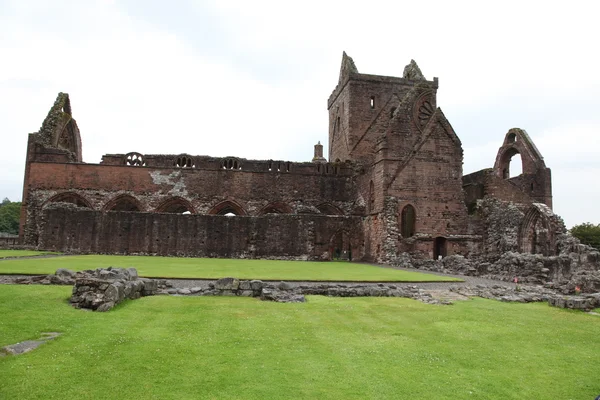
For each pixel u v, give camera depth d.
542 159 48.25
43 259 28.06
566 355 10.39
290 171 52.16
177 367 8.50
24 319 11.11
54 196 49.00
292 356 9.41
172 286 17.39
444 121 41.28
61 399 6.95
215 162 51.34
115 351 9.20
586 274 24.92
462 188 41.62
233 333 10.97
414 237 39.28
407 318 13.52
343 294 17.25
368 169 44.28
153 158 50.84
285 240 40.53
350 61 57.97
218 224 40.03
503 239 38.75
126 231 39.22
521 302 17.67
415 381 8.34
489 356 10.06
